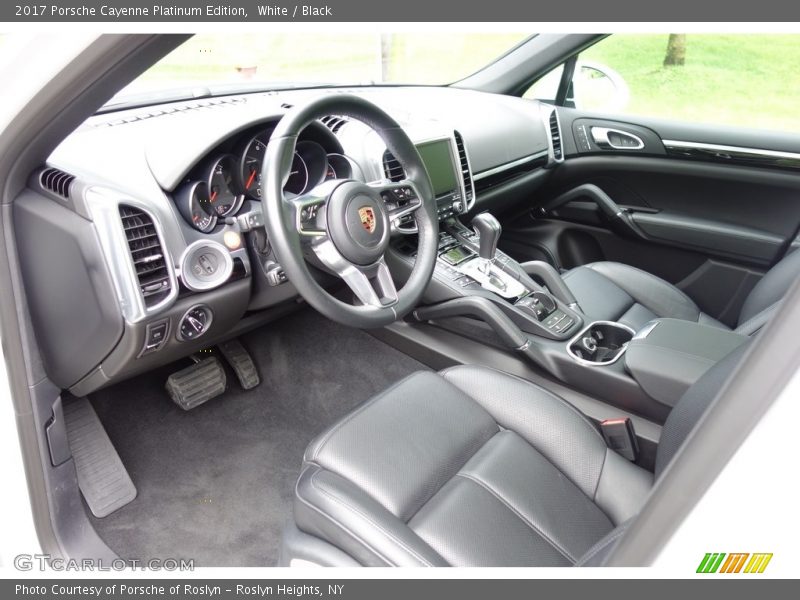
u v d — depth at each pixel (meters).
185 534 1.42
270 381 1.86
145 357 1.25
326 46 1.96
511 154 2.14
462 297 1.62
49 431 1.16
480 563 0.85
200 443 1.66
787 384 0.39
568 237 2.43
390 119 1.22
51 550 1.18
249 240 1.36
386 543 0.79
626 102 2.24
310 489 0.89
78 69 0.77
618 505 0.99
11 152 0.93
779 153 1.89
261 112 1.33
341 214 1.10
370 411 1.06
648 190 2.21
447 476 0.99
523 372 1.59
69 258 1.10
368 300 1.12
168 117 1.39
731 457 0.41
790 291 0.41
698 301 2.14
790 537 0.41
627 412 1.41
